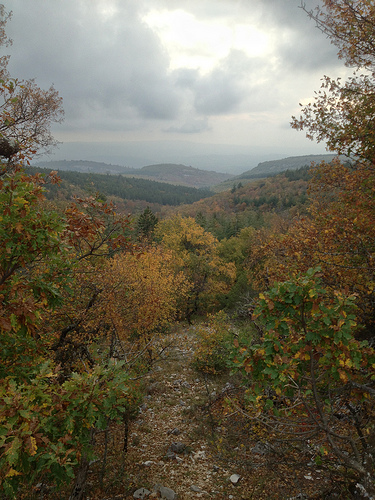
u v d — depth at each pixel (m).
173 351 20.05
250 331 11.16
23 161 9.13
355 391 4.41
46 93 13.86
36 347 5.61
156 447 10.11
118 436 10.94
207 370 16.08
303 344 4.23
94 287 9.79
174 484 8.09
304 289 3.89
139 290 11.93
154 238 49.59
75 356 9.09
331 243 8.74
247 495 7.16
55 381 4.66
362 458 4.47
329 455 6.44
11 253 4.34
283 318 4.05
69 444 3.99
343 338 3.93
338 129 9.96
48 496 7.11
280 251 10.43
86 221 6.54
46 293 4.81
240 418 9.16
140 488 7.75
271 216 96.75
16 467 3.22
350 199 9.87
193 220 47.69
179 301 30.39
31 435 3.35
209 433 10.62
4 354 5.13
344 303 3.93
